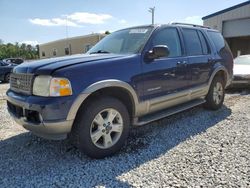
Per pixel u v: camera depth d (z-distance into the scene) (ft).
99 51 14.84
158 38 14.24
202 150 12.35
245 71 29.12
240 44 70.54
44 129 10.49
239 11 61.46
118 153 12.26
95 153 11.46
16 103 11.48
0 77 49.01
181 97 15.56
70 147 12.97
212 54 18.40
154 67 13.42
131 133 14.90
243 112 19.03
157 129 15.55
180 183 9.51
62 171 10.62
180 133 14.79
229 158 11.43
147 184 9.52
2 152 12.56
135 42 13.91
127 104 13.01
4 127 16.44
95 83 10.98
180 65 15.08
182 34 16.15
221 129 15.31
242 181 9.54
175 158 11.58
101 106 11.41
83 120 11.02
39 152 12.49
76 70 10.73
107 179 9.96
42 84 10.58
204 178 9.81
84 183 9.70
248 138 13.74
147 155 11.98
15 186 9.57
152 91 13.43
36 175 10.33
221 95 19.88
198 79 16.85
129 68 12.32
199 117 17.81
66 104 10.34
